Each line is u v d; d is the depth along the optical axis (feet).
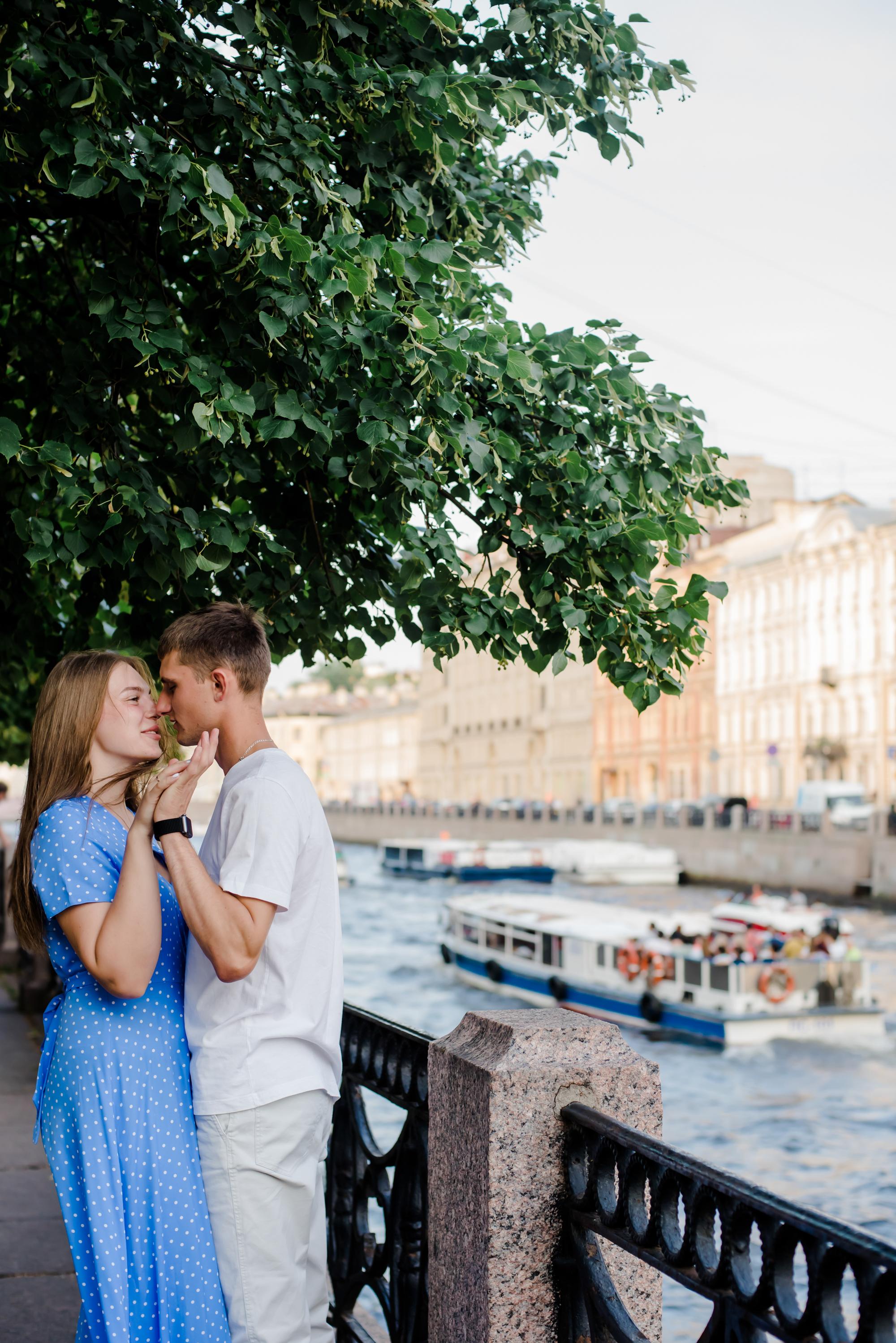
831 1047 63.10
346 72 13.12
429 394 12.73
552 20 14.83
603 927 78.89
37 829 8.92
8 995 41.24
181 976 9.11
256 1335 8.55
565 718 277.44
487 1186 8.59
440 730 338.54
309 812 8.83
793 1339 6.22
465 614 14.12
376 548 15.66
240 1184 8.60
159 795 8.45
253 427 13.88
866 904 133.49
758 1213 6.50
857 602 199.82
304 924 8.80
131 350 13.74
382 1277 11.50
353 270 12.00
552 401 14.15
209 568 13.10
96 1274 8.38
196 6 13.03
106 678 9.29
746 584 227.20
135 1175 8.50
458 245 14.99
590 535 13.62
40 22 12.12
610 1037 9.02
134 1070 8.64
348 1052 12.69
